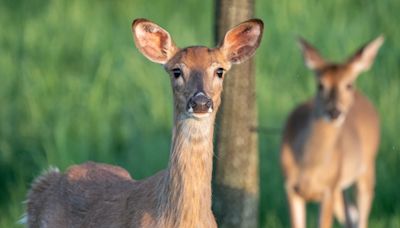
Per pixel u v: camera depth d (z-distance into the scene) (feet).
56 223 35.65
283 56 61.82
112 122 57.16
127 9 73.97
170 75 31.86
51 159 52.54
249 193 38.81
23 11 75.10
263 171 51.57
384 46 63.67
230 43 32.53
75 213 35.01
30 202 37.06
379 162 55.16
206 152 31.19
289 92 58.80
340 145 49.80
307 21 66.23
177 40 64.85
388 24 66.74
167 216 31.40
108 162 52.80
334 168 49.19
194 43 64.28
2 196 52.37
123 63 63.26
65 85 61.36
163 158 52.42
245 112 38.24
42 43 67.77
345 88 49.06
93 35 67.92
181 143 31.12
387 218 49.26
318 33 64.90
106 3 75.10
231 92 37.99
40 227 36.50
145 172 51.37
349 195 57.93
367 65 49.83
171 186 31.27
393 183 51.96
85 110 57.77
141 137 55.01
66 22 71.05
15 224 47.44
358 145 51.93
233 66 37.86
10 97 61.31
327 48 63.98
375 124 53.47
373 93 59.62
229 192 38.60
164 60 32.30
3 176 54.13
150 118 56.44
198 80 31.14
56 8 73.61
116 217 33.01
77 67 64.85
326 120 48.49
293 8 68.44
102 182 35.06
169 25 68.90
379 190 53.06
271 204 50.19
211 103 30.35
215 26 37.99
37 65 64.39
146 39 32.58
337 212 52.90
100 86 59.52
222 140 38.34
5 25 72.33
